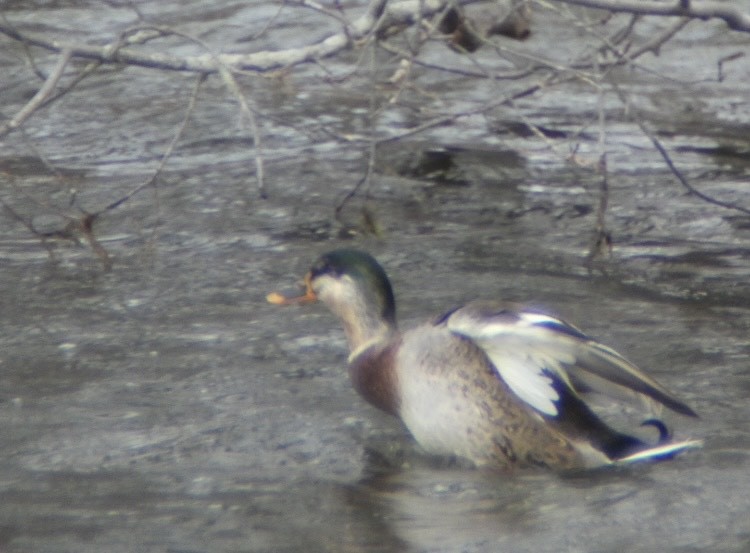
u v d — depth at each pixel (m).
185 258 12.95
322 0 21.33
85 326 11.20
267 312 11.55
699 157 15.98
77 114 17.56
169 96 18.30
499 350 8.18
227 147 16.42
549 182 15.14
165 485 8.21
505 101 12.85
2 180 15.20
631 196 14.65
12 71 18.81
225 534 7.52
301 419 9.24
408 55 12.16
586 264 12.74
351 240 13.45
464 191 14.89
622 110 17.61
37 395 9.72
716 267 12.65
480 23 13.89
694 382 9.83
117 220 14.05
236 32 20.31
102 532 7.56
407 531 7.51
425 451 8.70
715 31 20.47
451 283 12.24
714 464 8.34
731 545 7.26
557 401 8.15
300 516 7.75
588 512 7.70
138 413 9.37
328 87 18.42
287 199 14.64
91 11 21.25
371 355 8.87
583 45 19.41
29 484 8.24
